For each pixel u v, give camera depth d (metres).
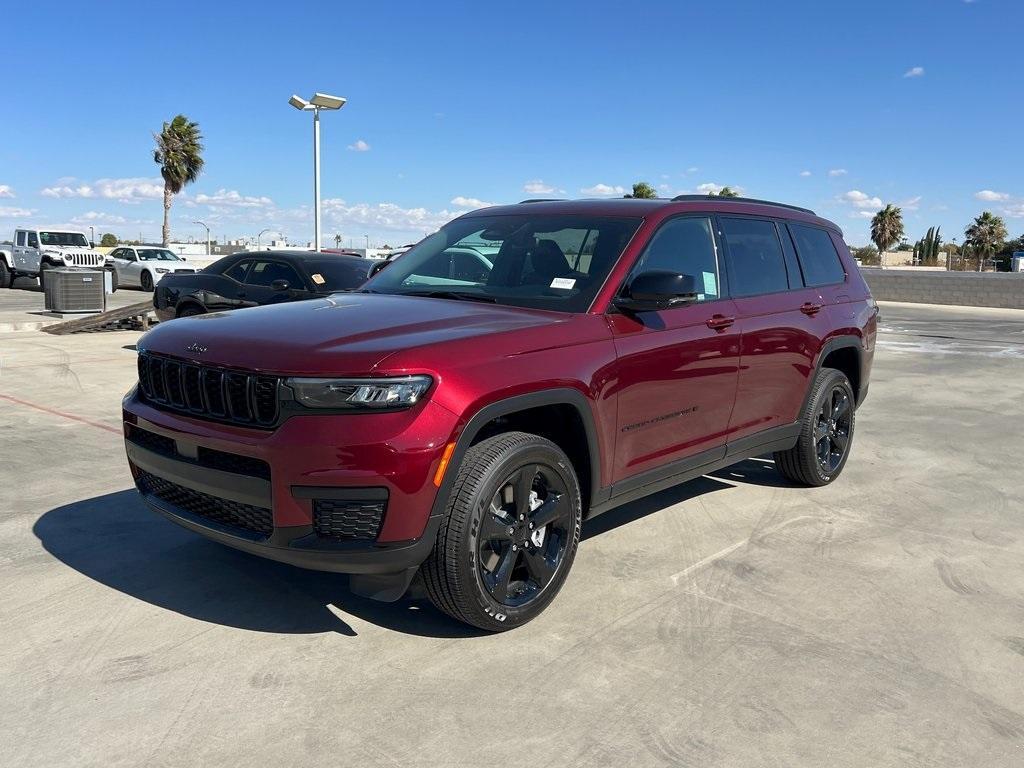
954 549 4.44
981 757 2.60
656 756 2.56
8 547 4.14
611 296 3.79
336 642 3.23
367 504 2.90
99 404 7.75
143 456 3.45
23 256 26.03
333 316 3.50
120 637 3.24
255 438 2.97
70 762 2.46
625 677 3.02
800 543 4.47
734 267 4.62
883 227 63.12
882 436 7.30
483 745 2.59
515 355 3.25
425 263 4.47
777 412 4.89
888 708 2.86
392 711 2.77
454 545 3.04
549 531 3.50
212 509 3.26
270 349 3.07
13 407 7.56
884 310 25.41
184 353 3.27
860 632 3.43
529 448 3.25
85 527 4.43
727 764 2.53
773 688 2.97
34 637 3.22
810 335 5.04
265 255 10.16
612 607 3.61
